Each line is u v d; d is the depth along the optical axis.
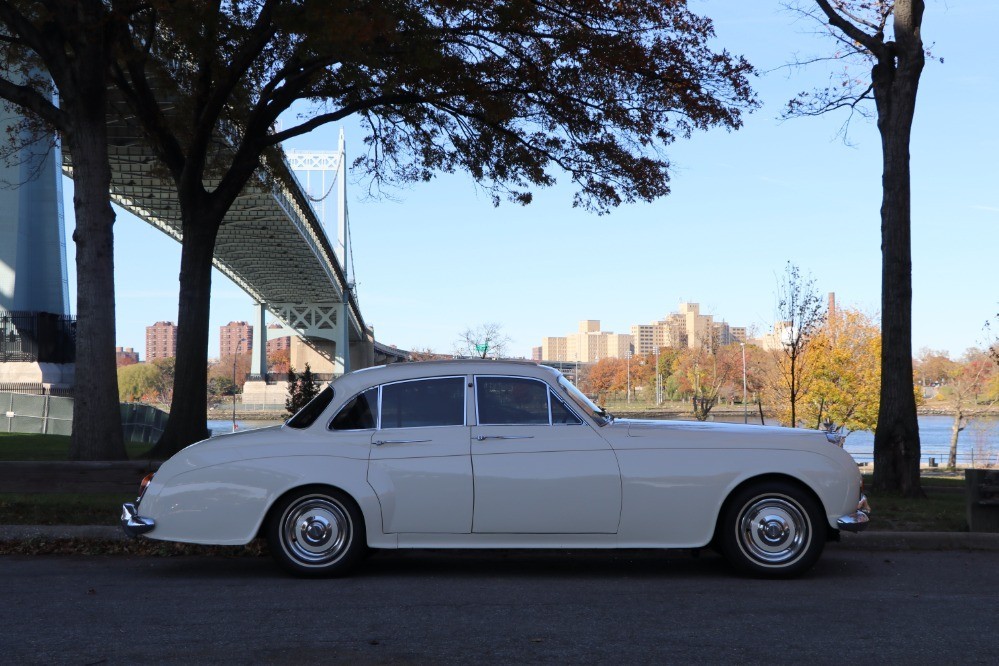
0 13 13.77
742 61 15.33
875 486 13.20
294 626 5.42
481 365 7.25
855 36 13.62
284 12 12.48
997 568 7.37
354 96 16.55
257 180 21.06
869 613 5.75
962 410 57.81
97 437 13.30
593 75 15.46
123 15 13.15
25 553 8.15
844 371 46.59
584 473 6.93
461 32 14.97
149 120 16.14
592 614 5.73
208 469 7.00
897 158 13.22
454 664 4.63
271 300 113.00
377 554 8.13
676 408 114.44
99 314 13.47
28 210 33.22
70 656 4.76
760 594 6.35
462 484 6.93
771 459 6.94
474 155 17.67
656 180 16.61
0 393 28.39
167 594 6.36
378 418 7.12
